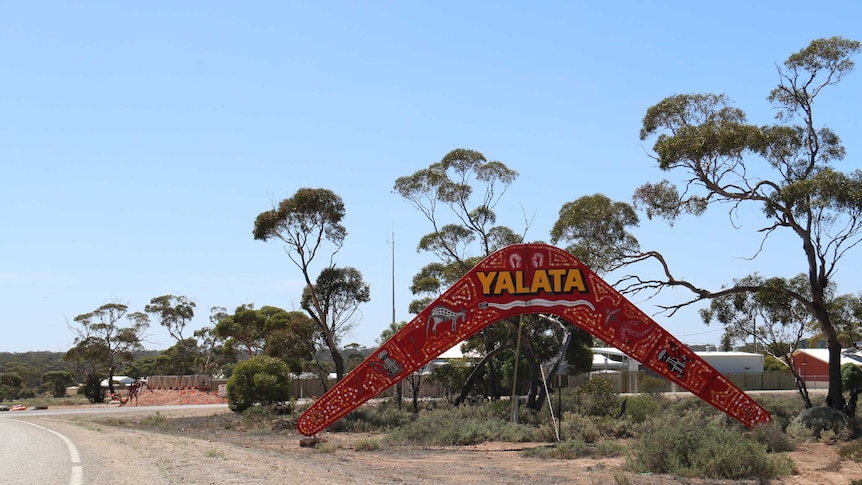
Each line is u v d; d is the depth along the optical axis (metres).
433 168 42.78
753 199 29.11
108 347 87.56
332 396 25.91
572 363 57.59
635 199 30.56
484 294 25.73
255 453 19.17
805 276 34.97
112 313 88.19
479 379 56.03
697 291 30.41
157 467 14.37
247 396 46.41
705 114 30.25
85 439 22.69
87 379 82.19
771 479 16.94
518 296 25.73
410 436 29.75
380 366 25.92
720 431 19.41
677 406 39.75
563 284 25.75
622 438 29.12
